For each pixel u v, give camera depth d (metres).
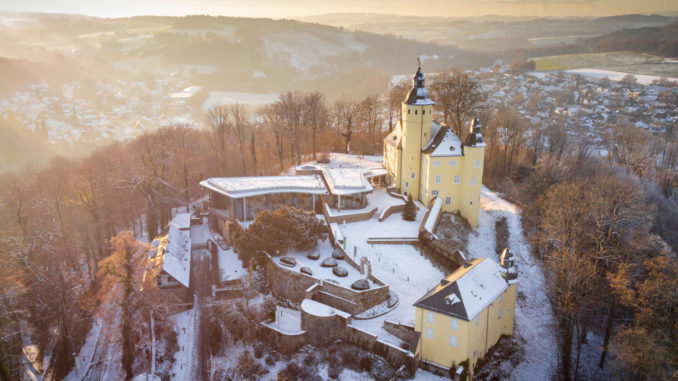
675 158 155.62
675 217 115.06
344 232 105.69
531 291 98.69
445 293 75.06
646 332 70.94
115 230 117.81
